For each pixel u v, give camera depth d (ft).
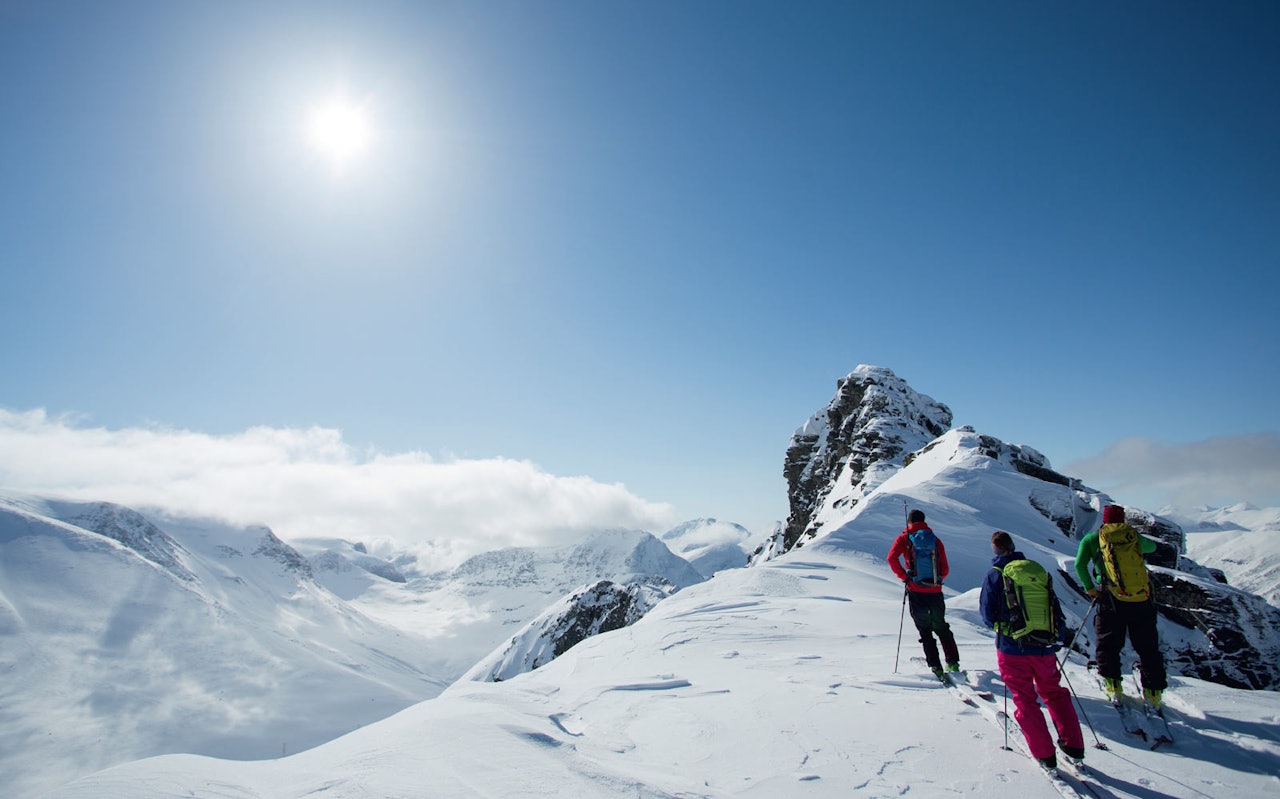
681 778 21.89
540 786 18.78
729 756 24.34
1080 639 55.47
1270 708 27.76
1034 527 125.70
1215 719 26.11
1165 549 101.50
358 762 20.02
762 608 63.87
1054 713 22.74
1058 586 80.84
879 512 116.78
